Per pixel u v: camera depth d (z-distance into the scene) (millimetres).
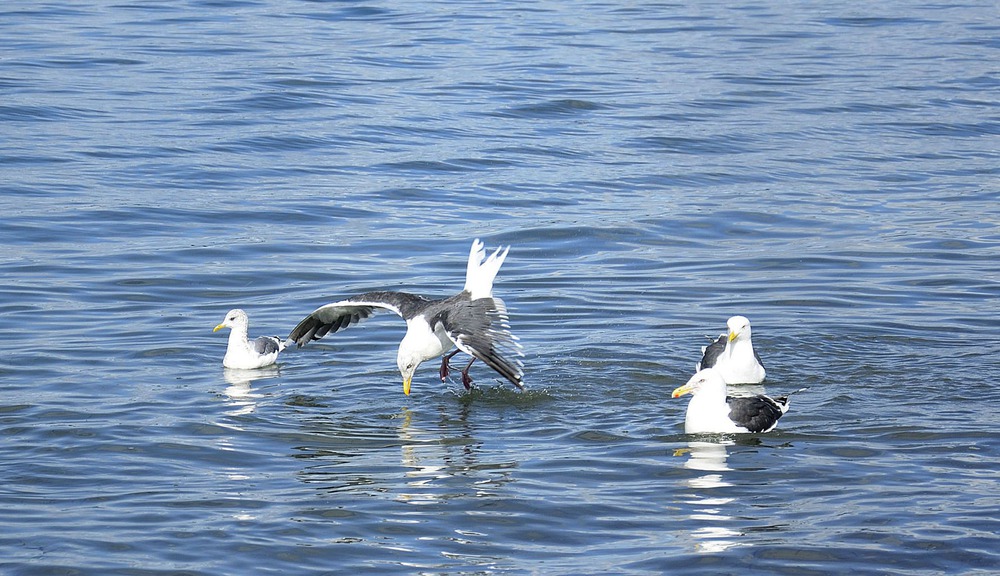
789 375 15414
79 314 17797
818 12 48906
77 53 37125
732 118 31984
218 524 10797
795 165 27719
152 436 13141
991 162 28156
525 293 19141
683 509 11125
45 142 27578
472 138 29250
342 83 34281
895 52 41125
